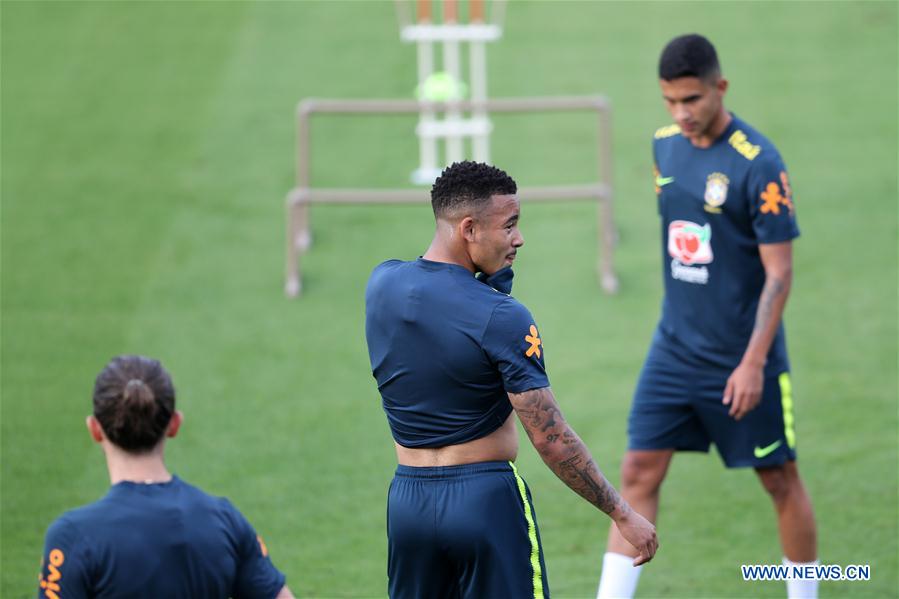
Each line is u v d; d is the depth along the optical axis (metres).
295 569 19.42
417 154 39.12
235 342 28.12
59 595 10.52
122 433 10.86
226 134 40.12
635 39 46.38
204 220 34.62
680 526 20.72
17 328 28.50
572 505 21.55
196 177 37.22
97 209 35.09
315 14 49.62
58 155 38.56
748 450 17.52
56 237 33.41
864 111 40.41
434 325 12.84
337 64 45.12
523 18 48.69
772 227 16.67
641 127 40.09
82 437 23.84
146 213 34.91
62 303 29.83
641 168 37.59
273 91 43.28
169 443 23.58
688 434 18.00
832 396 25.20
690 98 16.64
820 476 22.09
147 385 10.90
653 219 34.75
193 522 10.82
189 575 10.71
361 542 20.31
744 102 41.22
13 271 31.42
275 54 46.09
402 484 13.40
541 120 41.31
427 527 13.12
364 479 22.39
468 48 46.25
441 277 12.99
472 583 13.15
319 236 34.03
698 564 19.47
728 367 17.38
